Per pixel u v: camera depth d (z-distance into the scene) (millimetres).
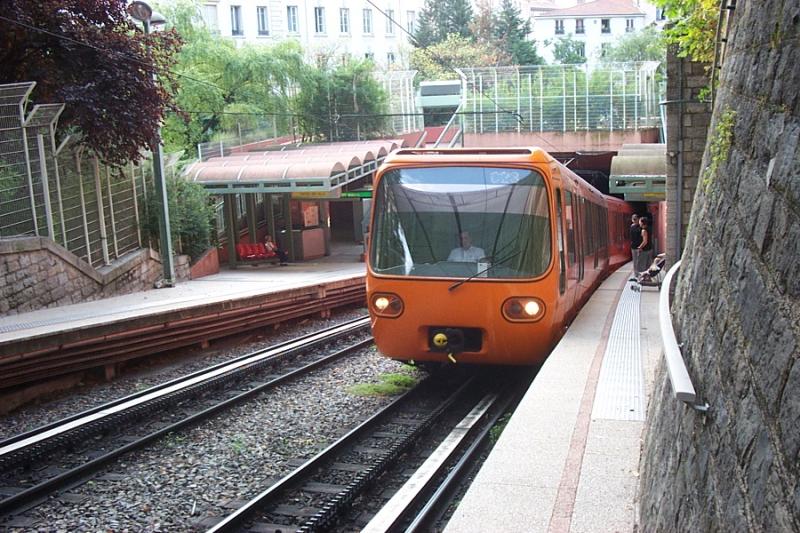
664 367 5434
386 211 10547
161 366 14031
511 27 72250
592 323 12406
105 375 12898
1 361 10781
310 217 36938
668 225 17031
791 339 2438
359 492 7223
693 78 16547
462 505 5254
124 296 19812
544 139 37500
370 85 39500
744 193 3443
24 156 17094
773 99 3213
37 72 18156
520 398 10930
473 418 9453
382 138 40250
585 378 8688
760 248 2979
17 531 6555
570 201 11992
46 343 11508
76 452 8758
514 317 9977
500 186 10289
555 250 10180
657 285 18016
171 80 21047
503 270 10016
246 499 7191
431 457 7902
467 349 10289
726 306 3395
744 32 4258
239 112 34562
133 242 23078
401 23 65688
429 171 10508
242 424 9750
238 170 28812
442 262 10188
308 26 58344
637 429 6793
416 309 10188
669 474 3990
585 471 5816
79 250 19578
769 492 2387
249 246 32500
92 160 20688
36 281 16797
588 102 36938
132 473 7973
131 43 19328
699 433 3445
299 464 8148
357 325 17891
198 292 20359
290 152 31031
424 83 48719
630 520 4945
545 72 37219
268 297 17609
